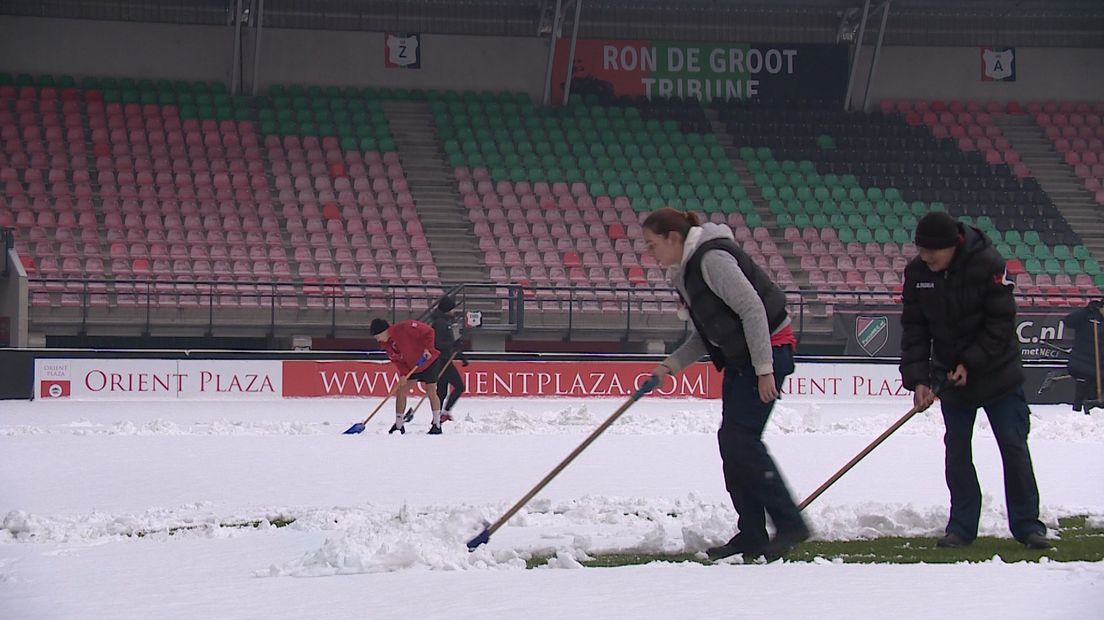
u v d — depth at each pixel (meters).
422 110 35.56
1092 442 13.64
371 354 23.58
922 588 5.01
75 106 32.72
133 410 19.55
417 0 35.91
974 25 38.44
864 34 38.06
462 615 4.51
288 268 29.06
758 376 5.89
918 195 35.31
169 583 5.39
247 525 7.53
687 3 37.12
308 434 14.82
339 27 35.50
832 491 8.99
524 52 37.22
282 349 28.05
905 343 6.82
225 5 34.69
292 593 5.05
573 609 4.60
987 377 6.54
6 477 10.05
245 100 34.31
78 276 27.55
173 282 25.52
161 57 34.88
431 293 29.22
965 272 6.57
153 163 31.48
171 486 9.45
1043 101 39.50
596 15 36.88
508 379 23.83
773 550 6.05
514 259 30.92
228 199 30.89
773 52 38.25
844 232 33.59
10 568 5.89
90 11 34.00
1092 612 4.48
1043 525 6.57
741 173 35.44
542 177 33.66
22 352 22.23
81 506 8.36
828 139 36.75
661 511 7.98
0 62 33.81
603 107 36.91
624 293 29.89
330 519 7.40
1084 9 38.53
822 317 29.22
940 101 38.84
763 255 32.19
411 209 31.92
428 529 6.24
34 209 29.30
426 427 16.23
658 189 34.03
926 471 10.47
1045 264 33.22
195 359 22.84
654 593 4.92
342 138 33.81
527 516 7.55
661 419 16.84
